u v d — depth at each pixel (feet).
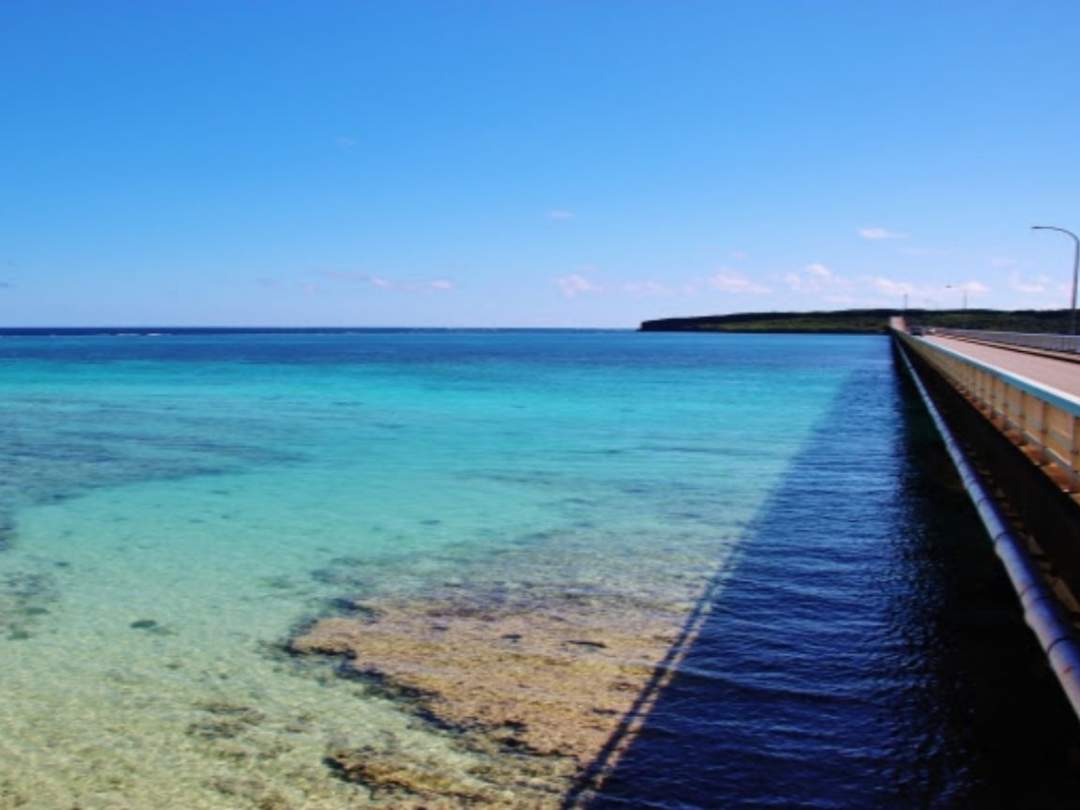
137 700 25.62
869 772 21.20
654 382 184.34
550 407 124.26
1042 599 21.22
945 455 75.00
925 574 37.81
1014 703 24.89
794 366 258.98
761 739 22.89
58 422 105.70
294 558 41.63
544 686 26.27
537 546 43.45
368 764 21.79
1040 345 159.53
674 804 19.88
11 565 40.78
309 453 77.92
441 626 31.65
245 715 24.54
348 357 344.49
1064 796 20.12
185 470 68.59
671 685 26.22
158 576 38.73
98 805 20.20
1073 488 24.45
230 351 426.51
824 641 29.76
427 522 49.19
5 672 27.76
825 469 67.56
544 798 20.21
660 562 40.14
